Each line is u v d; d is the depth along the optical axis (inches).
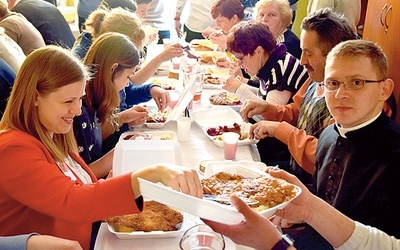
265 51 109.0
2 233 56.0
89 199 50.6
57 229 58.0
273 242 44.6
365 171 62.4
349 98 62.3
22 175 51.8
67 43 150.2
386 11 119.9
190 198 42.8
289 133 86.4
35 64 55.2
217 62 140.1
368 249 52.3
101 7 137.7
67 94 56.0
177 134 93.8
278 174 56.4
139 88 111.4
